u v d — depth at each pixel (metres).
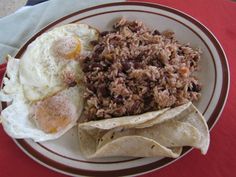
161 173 0.26
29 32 0.40
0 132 0.31
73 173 0.27
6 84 0.34
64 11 0.41
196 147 0.25
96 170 0.26
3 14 0.67
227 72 0.30
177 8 0.38
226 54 0.33
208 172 0.26
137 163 0.26
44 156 0.28
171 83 0.31
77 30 0.37
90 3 0.41
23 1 0.69
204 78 0.31
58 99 0.32
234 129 0.28
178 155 0.25
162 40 0.34
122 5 0.37
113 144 0.26
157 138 0.26
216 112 0.28
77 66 0.35
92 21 0.38
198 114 0.27
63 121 0.31
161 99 0.29
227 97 0.29
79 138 0.30
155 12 0.36
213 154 0.26
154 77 0.31
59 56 0.35
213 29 0.35
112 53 0.34
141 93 0.31
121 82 0.32
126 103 0.31
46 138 0.30
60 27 0.38
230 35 0.34
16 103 0.32
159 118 0.27
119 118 0.29
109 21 0.38
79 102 0.33
